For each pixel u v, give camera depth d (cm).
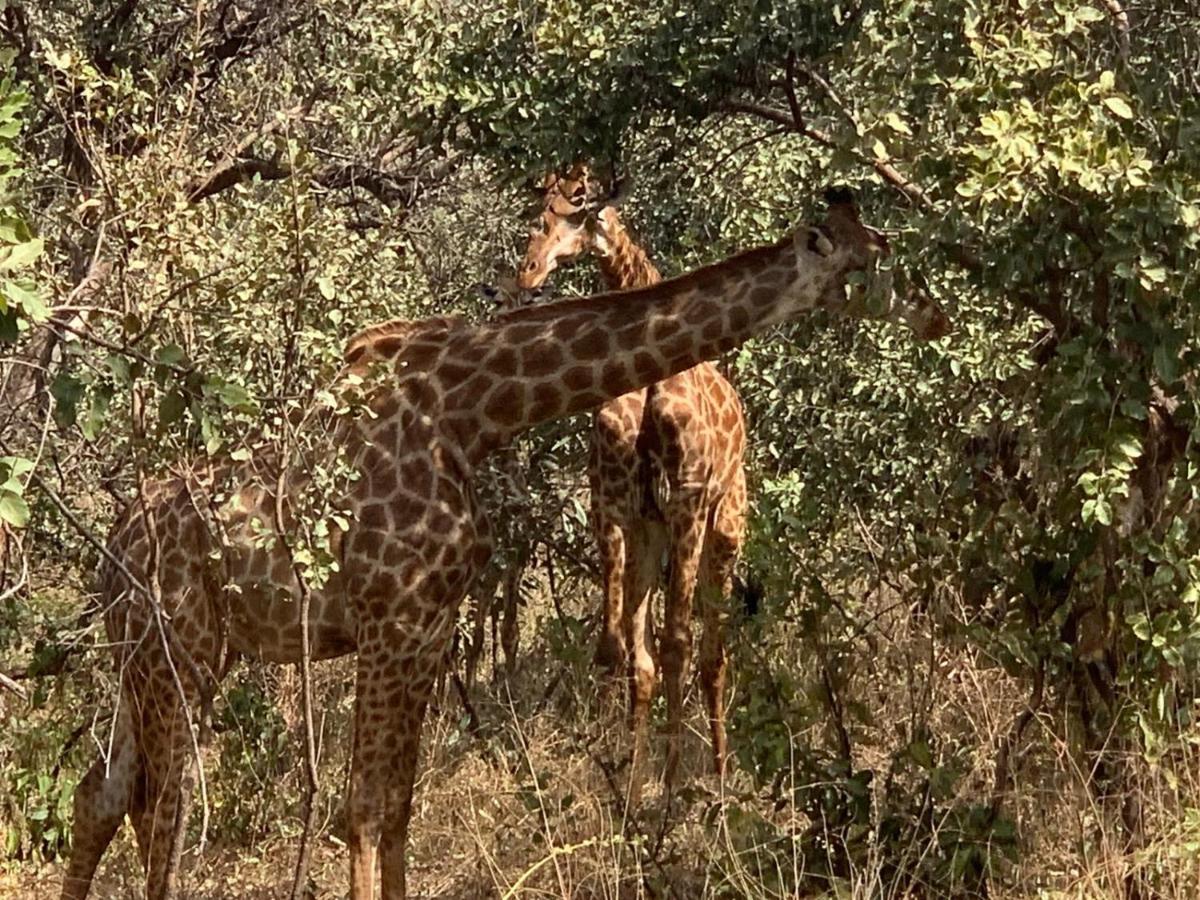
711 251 1228
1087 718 862
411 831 1048
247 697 1094
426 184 1393
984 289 863
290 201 808
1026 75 800
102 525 1133
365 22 1216
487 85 935
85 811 901
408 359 879
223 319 789
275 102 1229
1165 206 738
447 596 866
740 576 1226
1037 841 866
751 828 873
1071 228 782
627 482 1154
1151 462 840
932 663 929
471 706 1202
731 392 1187
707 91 906
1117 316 773
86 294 764
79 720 1034
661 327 862
